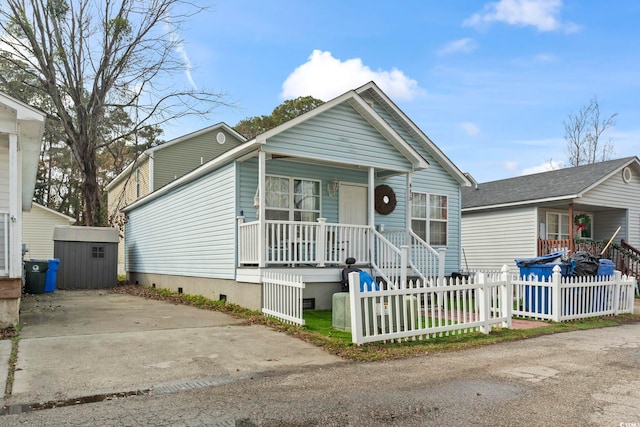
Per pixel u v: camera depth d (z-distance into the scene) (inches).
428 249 518.0
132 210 823.1
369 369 218.4
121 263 987.3
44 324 333.1
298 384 193.5
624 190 730.2
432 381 198.2
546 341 290.5
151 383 193.9
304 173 487.5
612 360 239.3
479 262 775.7
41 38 761.0
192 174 519.2
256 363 228.1
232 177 443.2
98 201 820.0
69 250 697.0
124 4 807.7
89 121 816.3
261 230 384.5
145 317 371.9
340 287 419.8
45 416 155.3
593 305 388.8
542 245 684.1
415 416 156.0
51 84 772.6
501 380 200.2
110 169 1487.5
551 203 680.4
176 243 591.5
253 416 156.0
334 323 312.2
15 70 810.2
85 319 358.6
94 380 197.0
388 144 468.4
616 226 755.4
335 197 511.5
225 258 451.5
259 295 381.7
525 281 383.9
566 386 191.6
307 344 270.8
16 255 315.9
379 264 445.1
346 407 164.9
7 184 340.8
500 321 319.9
